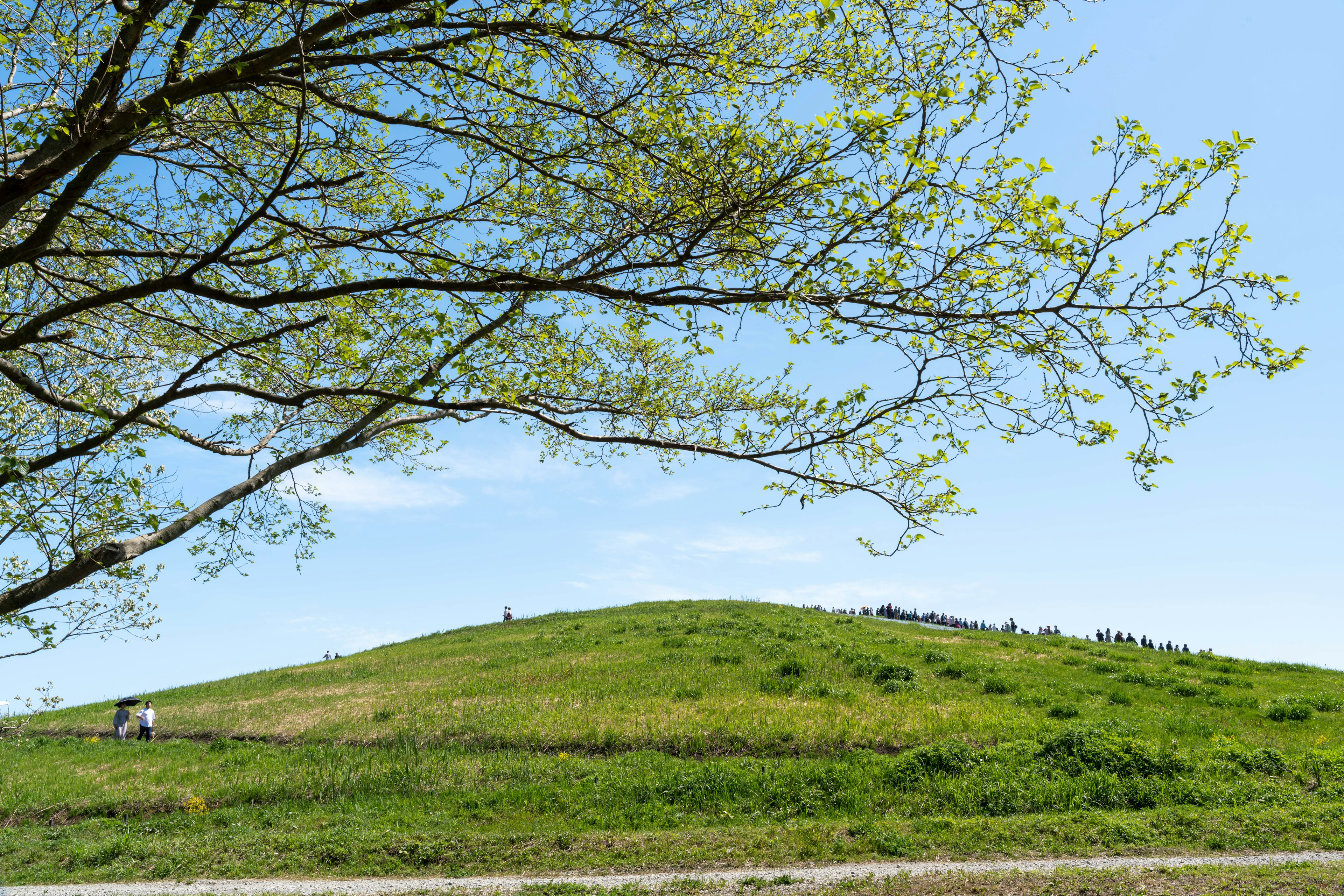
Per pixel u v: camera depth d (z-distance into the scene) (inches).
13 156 261.7
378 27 236.8
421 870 394.0
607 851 403.2
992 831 407.5
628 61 277.3
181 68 233.5
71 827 497.0
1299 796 456.1
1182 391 207.3
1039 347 209.6
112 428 240.5
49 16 263.1
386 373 323.0
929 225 208.5
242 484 306.5
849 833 414.0
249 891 370.0
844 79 266.1
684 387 375.9
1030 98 218.5
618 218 253.1
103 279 339.0
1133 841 389.4
